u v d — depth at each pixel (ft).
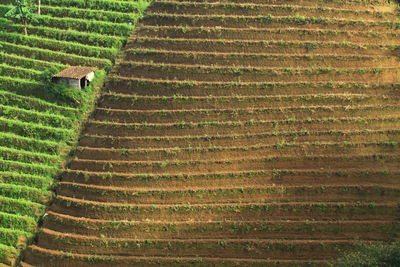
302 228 114.93
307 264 109.91
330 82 136.15
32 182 128.47
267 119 130.93
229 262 110.93
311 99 133.49
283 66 139.33
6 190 127.03
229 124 129.70
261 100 133.18
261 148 126.11
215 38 145.48
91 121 136.67
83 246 116.06
